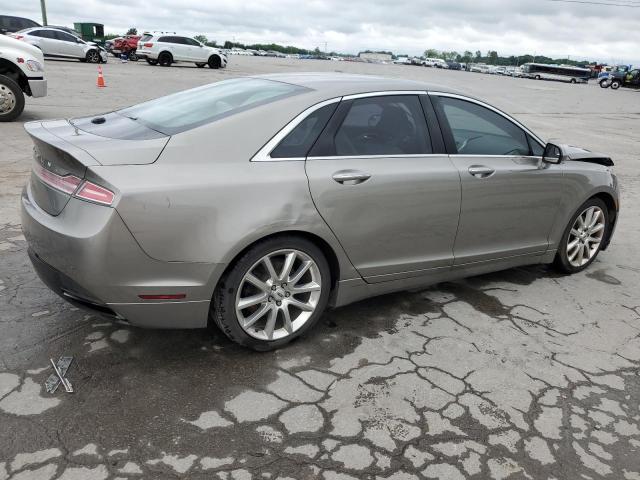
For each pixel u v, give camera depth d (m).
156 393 2.74
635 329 3.82
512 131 4.09
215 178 2.74
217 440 2.45
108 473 2.22
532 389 3.01
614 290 4.48
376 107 3.38
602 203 4.71
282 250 2.99
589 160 4.68
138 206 2.55
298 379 2.95
